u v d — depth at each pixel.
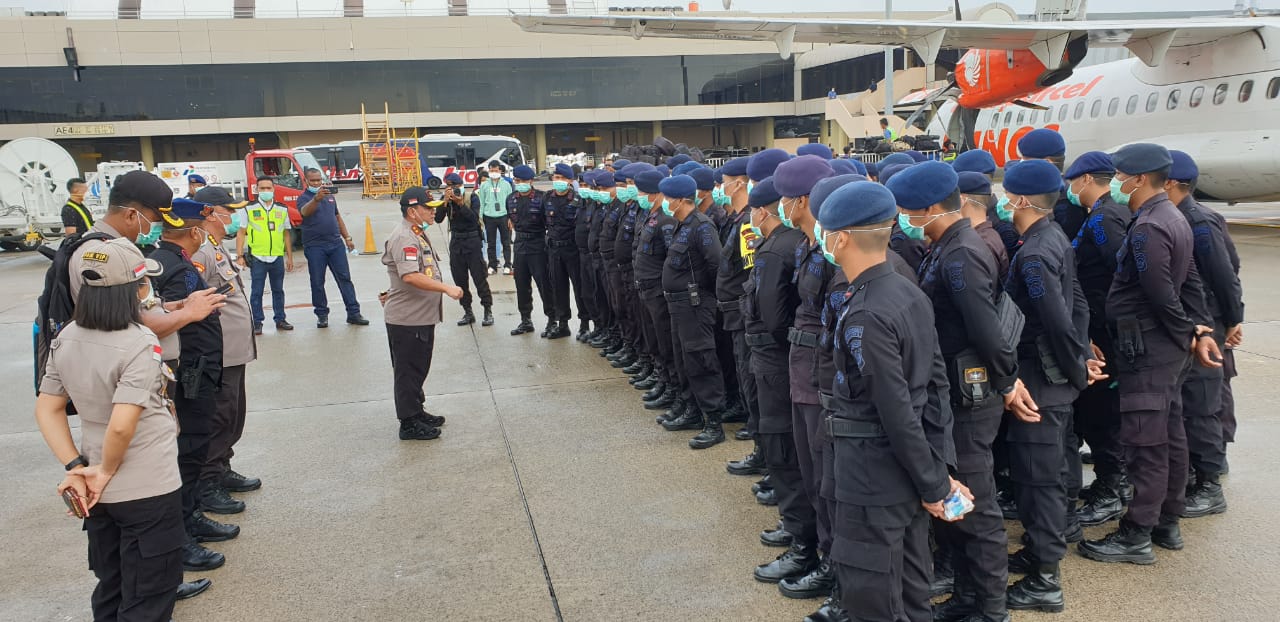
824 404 2.70
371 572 3.64
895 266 2.82
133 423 2.63
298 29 44.50
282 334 8.97
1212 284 3.79
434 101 46.62
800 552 3.46
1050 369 3.06
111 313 2.63
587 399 6.25
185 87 43.84
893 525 2.46
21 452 5.39
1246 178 12.02
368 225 15.84
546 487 4.55
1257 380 6.00
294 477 4.81
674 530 3.97
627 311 6.85
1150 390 3.37
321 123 45.47
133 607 2.80
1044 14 14.09
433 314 5.32
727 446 5.15
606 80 47.78
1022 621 3.06
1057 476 3.11
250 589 3.52
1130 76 13.82
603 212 7.23
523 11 50.09
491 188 12.66
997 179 17.22
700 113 48.66
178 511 2.88
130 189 3.19
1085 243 3.81
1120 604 3.16
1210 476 3.88
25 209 16.81
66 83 42.47
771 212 3.58
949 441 2.56
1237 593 3.20
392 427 5.72
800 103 48.62
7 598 3.49
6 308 11.02
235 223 8.77
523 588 3.45
